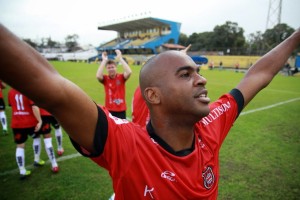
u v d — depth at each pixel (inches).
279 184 155.8
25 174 160.9
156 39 2257.6
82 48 3538.4
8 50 27.9
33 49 31.9
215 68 1679.4
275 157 196.2
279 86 679.7
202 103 43.7
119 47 2460.6
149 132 47.3
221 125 59.0
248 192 146.8
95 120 38.5
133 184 42.3
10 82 29.6
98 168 177.0
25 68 29.2
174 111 44.6
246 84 66.4
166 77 44.0
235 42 2326.5
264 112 352.5
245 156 198.1
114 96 253.9
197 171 47.0
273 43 1720.0
